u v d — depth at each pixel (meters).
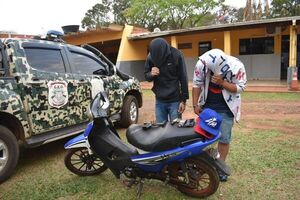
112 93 6.04
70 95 5.03
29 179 4.20
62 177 4.21
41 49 4.78
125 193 3.67
